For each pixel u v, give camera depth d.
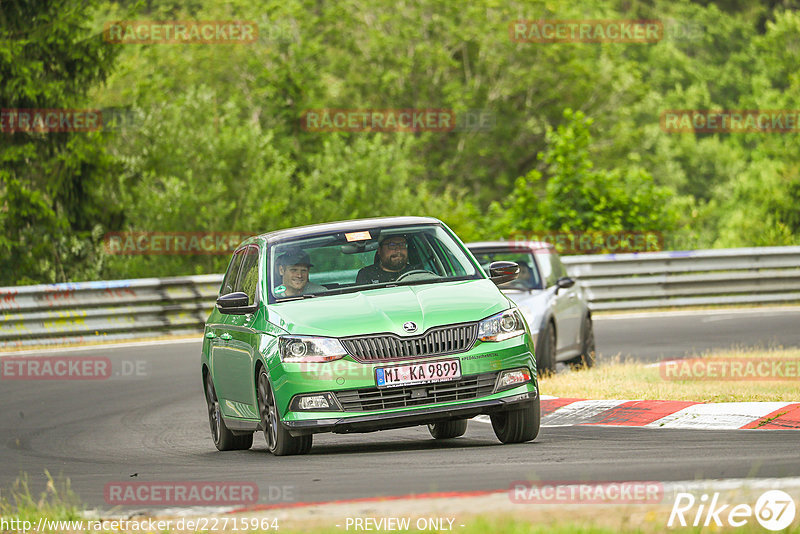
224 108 142.25
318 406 30.62
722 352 56.34
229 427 36.91
